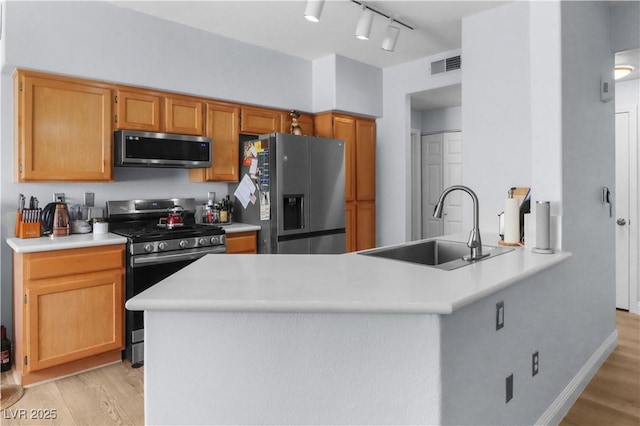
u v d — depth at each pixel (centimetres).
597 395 231
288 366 125
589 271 254
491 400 154
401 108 441
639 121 368
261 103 383
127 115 308
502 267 168
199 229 312
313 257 185
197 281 138
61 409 222
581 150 242
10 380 255
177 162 324
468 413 139
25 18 260
